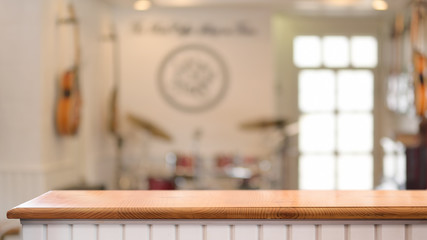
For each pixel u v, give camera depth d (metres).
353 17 8.00
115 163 7.23
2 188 4.74
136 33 7.33
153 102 7.36
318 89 8.11
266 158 7.26
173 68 7.34
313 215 1.30
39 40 4.70
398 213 1.31
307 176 8.12
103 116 6.92
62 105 5.01
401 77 6.84
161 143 7.34
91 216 1.30
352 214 1.30
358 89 8.15
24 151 4.73
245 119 7.31
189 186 6.79
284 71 8.06
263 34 7.30
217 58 7.31
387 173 8.03
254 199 1.40
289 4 7.01
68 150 5.43
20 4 4.70
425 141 4.95
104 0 6.82
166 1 6.84
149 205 1.33
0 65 4.75
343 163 8.16
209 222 1.32
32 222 1.32
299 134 8.10
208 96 7.34
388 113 7.90
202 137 7.34
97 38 6.61
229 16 7.31
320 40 8.09
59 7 5.20
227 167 6.73
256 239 1.33
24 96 4.72
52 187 4.88
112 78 7.20
